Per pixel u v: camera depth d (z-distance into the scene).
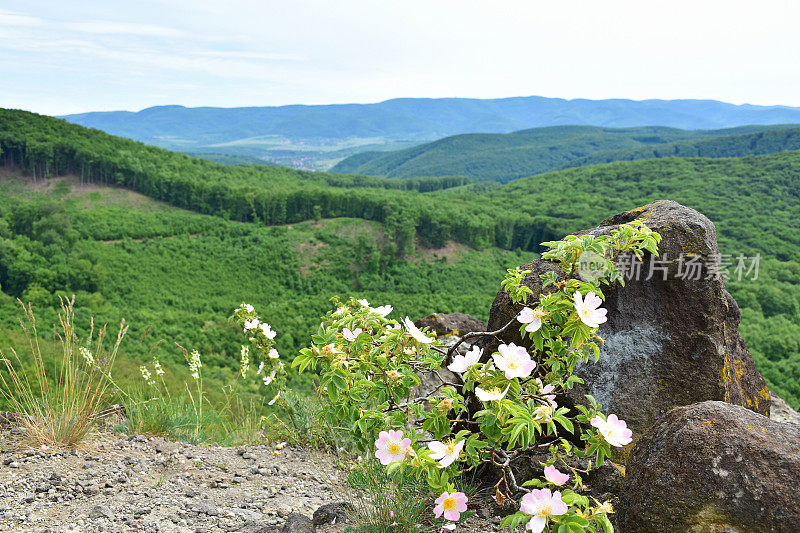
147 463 2.84
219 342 50.34
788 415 3.93
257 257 79.75
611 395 2.30
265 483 2.74
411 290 74.88
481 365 1.73
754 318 42.69
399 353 2.01
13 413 3.12
